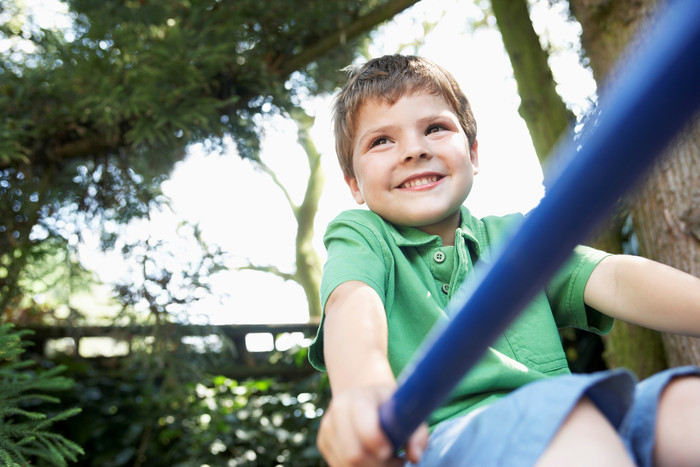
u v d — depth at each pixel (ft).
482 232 3.38
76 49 8.09
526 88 8.35
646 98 0.82
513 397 1.78
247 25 9.09
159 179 9.02
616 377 1.70
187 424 10.48
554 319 3.22
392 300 3.00
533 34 8.50
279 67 9.29
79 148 8.70
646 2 6.39
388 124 3.25
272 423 10.84
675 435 1.79
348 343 2.23
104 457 10.32
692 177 5.81
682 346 6.15
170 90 8.34
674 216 5.86
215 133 8.68
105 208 8.86
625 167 0.89
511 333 2.97
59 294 9.66
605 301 3.02
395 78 3.34
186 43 8.30
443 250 3.19
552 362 2.93
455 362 1.25
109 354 12.31
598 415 1.68
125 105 7.92
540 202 1.03
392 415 1.45
